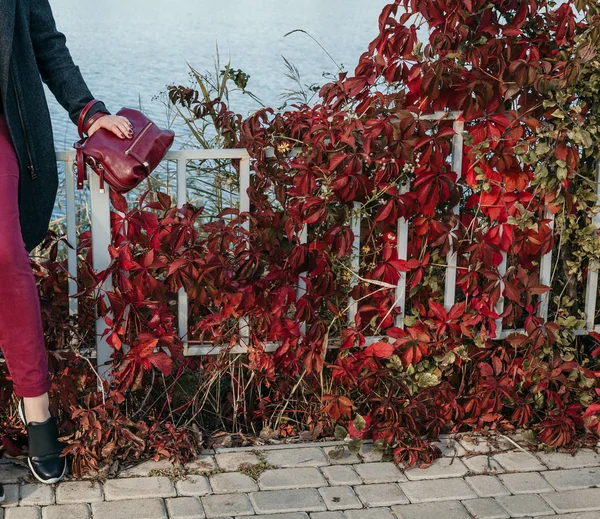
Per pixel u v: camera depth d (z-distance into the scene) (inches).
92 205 114.4
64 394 114.9
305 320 122.0
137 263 113.9
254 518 103.3
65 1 1064.2
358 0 1134.4
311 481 112.5
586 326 131.6
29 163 110.3
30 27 114.2
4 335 104.9
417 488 111.8
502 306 127.3
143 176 111.2
